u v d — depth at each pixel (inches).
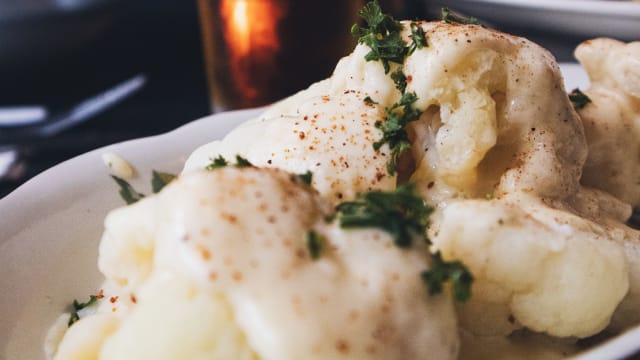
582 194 6.5
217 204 4.3
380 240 4.5
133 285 4.9
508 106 6.2
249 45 10.1
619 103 7.5
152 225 4.6
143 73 14.4
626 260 5.5
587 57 7.8
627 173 7.5
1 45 13.0
